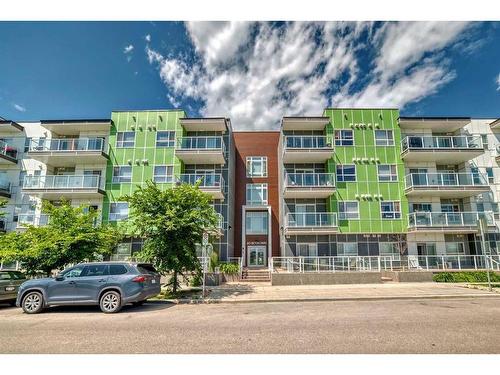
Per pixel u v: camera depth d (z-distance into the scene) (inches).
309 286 653.9
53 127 1010.7
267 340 254.2
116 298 395.5
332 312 383.2
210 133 1026.7
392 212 925.2
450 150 916.6
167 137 986.1
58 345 245.1
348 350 226.5
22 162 1035.9
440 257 856.3
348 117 990.4
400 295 510.6
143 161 968.3
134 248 899.4
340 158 963.3
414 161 976.3
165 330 291.9
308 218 898.7
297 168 1004.6
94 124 995.3
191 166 1010.1
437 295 504.7
